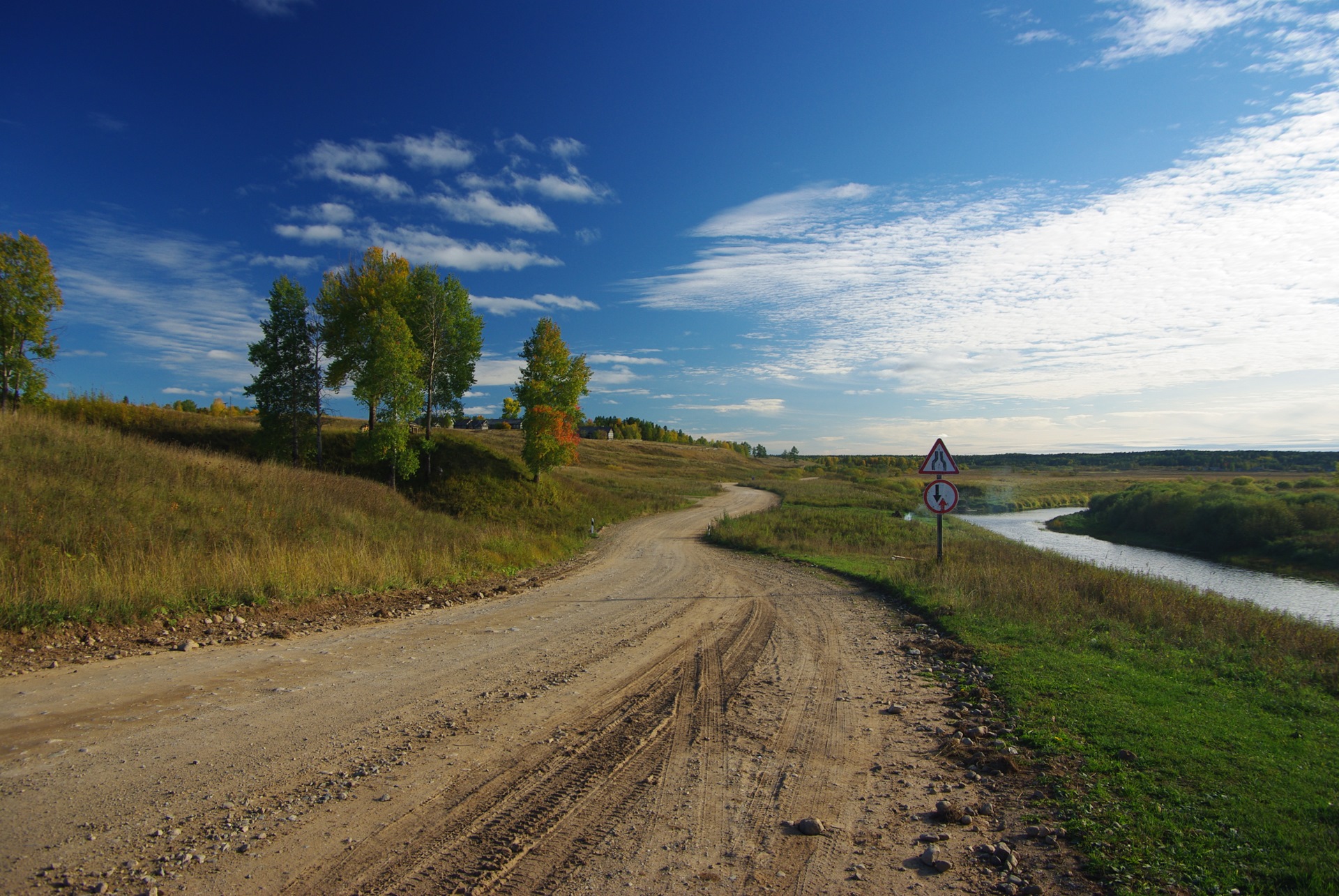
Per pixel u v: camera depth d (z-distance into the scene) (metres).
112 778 4.01
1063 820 3.63
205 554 11.09
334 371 34.72
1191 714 5.23
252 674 6.45
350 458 38.62
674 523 38.03
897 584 12.59
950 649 7.70
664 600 12.00
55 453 15.55
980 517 52.44
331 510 17.58
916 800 3.98
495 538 19.92
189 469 17.69
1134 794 3.85
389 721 5.24
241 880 2.99
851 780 4.28
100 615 7.72
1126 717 5.12
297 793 3.93
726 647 8.15
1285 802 3.68
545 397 39.53
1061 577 12.21
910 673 6.95
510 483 39.47
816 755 4.70
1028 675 6.38
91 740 4.62
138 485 14.79
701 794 4.05
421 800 3.89
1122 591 10.64
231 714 5.27
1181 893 2.88
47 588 7.75
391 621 9.54
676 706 5.79
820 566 17.17
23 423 17.56
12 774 4.02
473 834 3.50
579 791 4.05
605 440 124.19
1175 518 35.50
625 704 5.84
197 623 8.34
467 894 2.94
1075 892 2.97
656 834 3.54
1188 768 4.18
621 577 15.90
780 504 50.12
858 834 3.56
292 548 12.70
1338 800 3.69
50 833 3.33
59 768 4.12
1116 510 43.28
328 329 34.34
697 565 18.30
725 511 46.38
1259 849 3.18
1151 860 3.14
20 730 4.75
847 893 2.99
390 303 34.31
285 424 33.03
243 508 15.34
